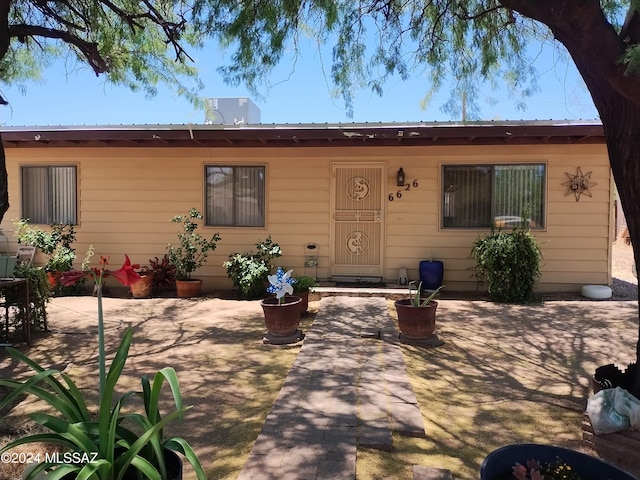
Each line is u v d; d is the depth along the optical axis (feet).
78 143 28.66
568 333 19.03
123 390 12.87
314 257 28.89
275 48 16.28
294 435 9.88
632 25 9.52
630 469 8.98
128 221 29.63
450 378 14.01
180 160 29.30
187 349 16.96
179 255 28.40
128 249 29.68
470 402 12.24
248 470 8.50
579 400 12.37
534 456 6.91
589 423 9.72
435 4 17.12
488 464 6.51
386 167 28.25
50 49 19.99
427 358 15.85
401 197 28.25
